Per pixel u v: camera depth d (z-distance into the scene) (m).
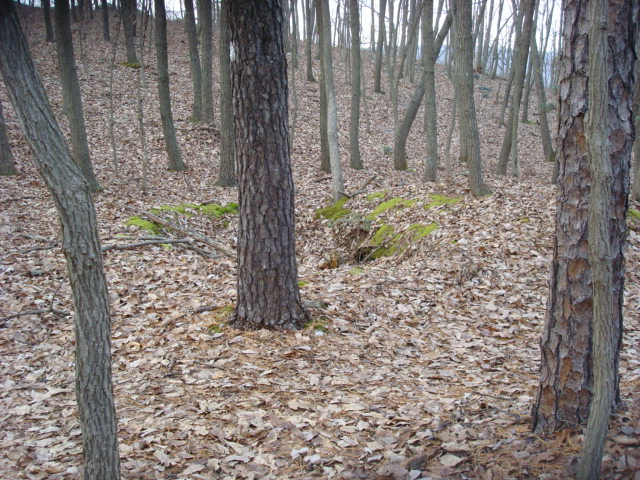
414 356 4.74
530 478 2.62
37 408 3.92
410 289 6.21
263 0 4.28
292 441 3.33
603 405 2.25
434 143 12.54
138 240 7.79
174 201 11.20
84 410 2.25
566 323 2.87
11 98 1.91
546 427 3.03
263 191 4.72
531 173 15.62
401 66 17.14
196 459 3.16
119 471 2.39
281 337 4.83
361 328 5.24
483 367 4.49
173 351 4.68
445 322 5.49
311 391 3.99
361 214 10.23
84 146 10.80
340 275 6.72
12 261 6.86
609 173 2.12
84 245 2.11
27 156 13.23
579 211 2.73
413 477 2.80
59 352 4.90
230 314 5.27
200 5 18.88
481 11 21.02
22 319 5.52
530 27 12.95
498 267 6.63
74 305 2.18
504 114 26.09
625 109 2.59
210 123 18.05
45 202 9.70
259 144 4.60
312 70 29.12
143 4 11.80
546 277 6.36
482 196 9.45
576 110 2.65
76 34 27.89
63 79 10.42
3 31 1.83
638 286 6.22
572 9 2.62
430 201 9.52
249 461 3.13
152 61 24.84
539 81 17.02
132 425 3.53
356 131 15.19
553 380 2.98
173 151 13.85
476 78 33.44
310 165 15.57
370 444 3.25
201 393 3.96
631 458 2.55
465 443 3.11
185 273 6.79
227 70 12.31
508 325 5.38
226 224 10.21
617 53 2.52
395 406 3.76
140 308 5.71
